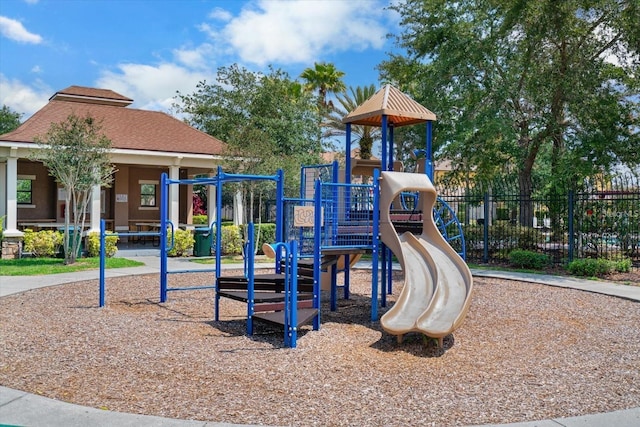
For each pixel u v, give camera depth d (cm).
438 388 534
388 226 856
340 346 695
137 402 477
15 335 710
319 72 3994
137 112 2225
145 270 1438
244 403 479
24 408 455
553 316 908
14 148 1702
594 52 1684
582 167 1598
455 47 1797
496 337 757
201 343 693
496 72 1847
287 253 700
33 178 2133
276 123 2888
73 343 672
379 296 1105
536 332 791
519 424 432
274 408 469
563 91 1659
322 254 873
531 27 1581
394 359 641
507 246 1809
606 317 909
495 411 471
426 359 643
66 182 1527
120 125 2062
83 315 852
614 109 1622
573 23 1545
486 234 1773
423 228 923
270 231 2012
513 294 1127
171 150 1975
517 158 1845
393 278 1377
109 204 2262
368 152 3181
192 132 2202
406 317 731
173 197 1966
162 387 517
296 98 3288
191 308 947
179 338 716
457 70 1786
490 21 1770
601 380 568
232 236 1938
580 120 1695
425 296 781
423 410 471
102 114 2111
